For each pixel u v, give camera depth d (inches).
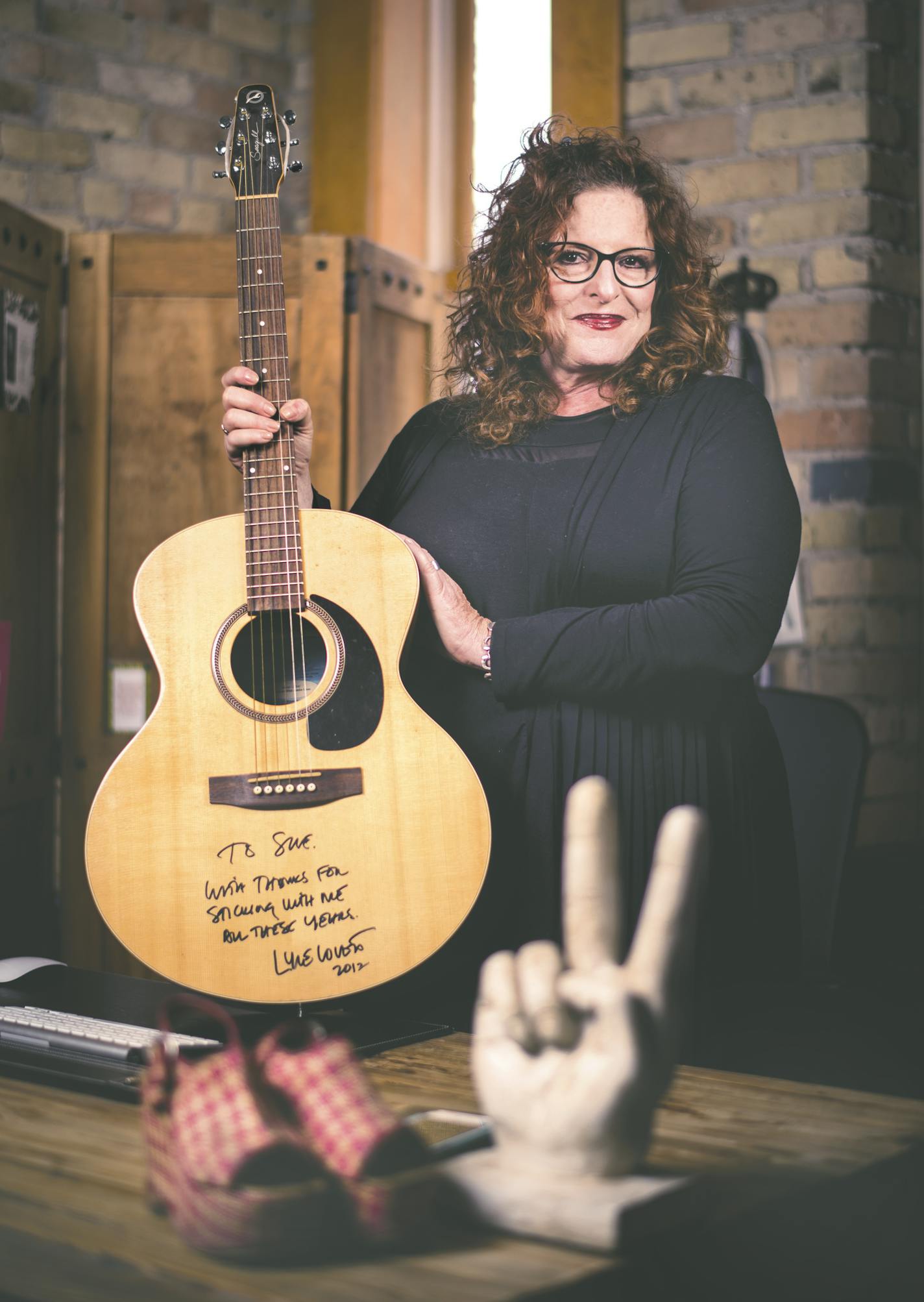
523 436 66.2
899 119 113.8
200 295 108.7
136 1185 33.6
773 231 114.6
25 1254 30.0
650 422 64.1
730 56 116.1
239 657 56.7
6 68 122.8
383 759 54.9
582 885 31.0
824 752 78.0
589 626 60.5
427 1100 40.2
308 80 139.5
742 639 59.9
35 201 124.7
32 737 109.9
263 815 54.4
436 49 138.7
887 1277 34.6
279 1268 28.9
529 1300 27.5
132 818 54.4
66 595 110.4
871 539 112.6
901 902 102.0
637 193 64.8
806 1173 33.7
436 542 66.1
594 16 120.6
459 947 65.4
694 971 62.3
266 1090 30.7
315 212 138.6
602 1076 30.1
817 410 113.4
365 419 108.3
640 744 62.6
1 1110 39.4
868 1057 78.0
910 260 115.4
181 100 132.5
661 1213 30.0
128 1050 42.8
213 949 53.6
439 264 140.3
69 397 110.4
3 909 106.7
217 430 108.8
